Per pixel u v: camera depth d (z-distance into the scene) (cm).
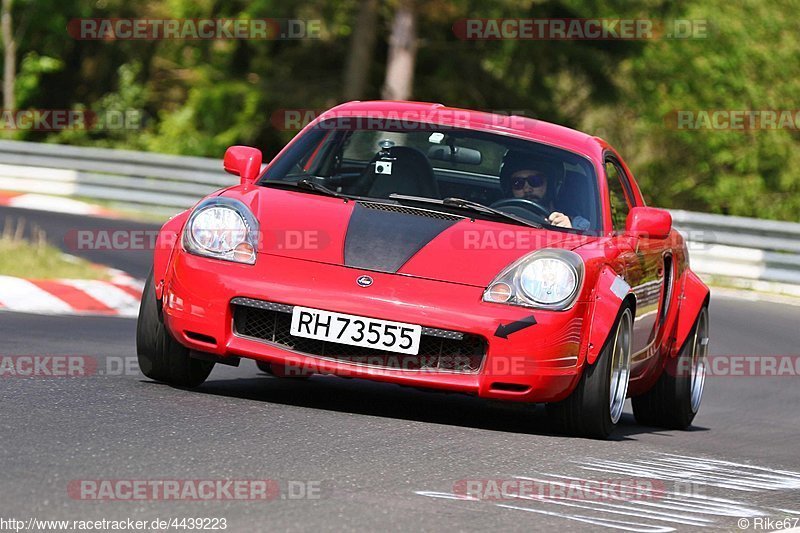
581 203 1555
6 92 7875
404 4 5859
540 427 1502
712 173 7838
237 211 1434
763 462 1449
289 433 1230
